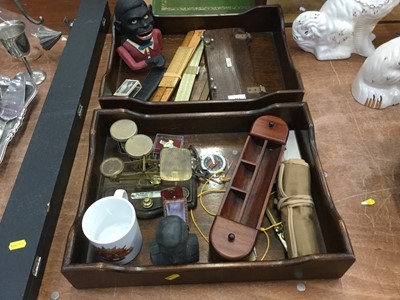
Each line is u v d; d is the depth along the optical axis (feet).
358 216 2.37
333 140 2.76
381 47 2.75
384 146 2.72
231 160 2.65
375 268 2.16
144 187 2.47
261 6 3.35
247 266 1.96
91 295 2.10
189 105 2.69
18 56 2.93
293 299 2.07
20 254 2.05
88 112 2.96
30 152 2.47
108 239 2.09
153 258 2.07
